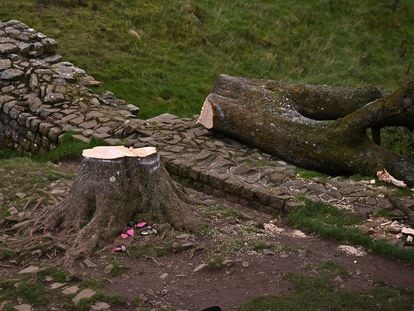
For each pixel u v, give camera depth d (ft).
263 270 21.47
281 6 66.54
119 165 23.40
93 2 57.16
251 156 34.06
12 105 39.81
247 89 37.35
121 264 21.27
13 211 25.17
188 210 24.31
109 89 46.60
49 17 53.93
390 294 20.18
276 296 19.74
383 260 23.38
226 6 63.31
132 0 58.90
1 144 40.55
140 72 49.67
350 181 30.86
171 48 54.34
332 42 63.67
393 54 65.00
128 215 23.54
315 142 33.09
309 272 21.49
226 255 22.12
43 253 21.93
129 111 41.68
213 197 29.94
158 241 22.77
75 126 37.24
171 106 46.68
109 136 35.76
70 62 48.24
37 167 30.86
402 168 31.58
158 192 24.00
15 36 46.70
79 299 19.10
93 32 53.16
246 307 19.08
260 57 57.16
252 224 25.34
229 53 56.70
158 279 20.75
